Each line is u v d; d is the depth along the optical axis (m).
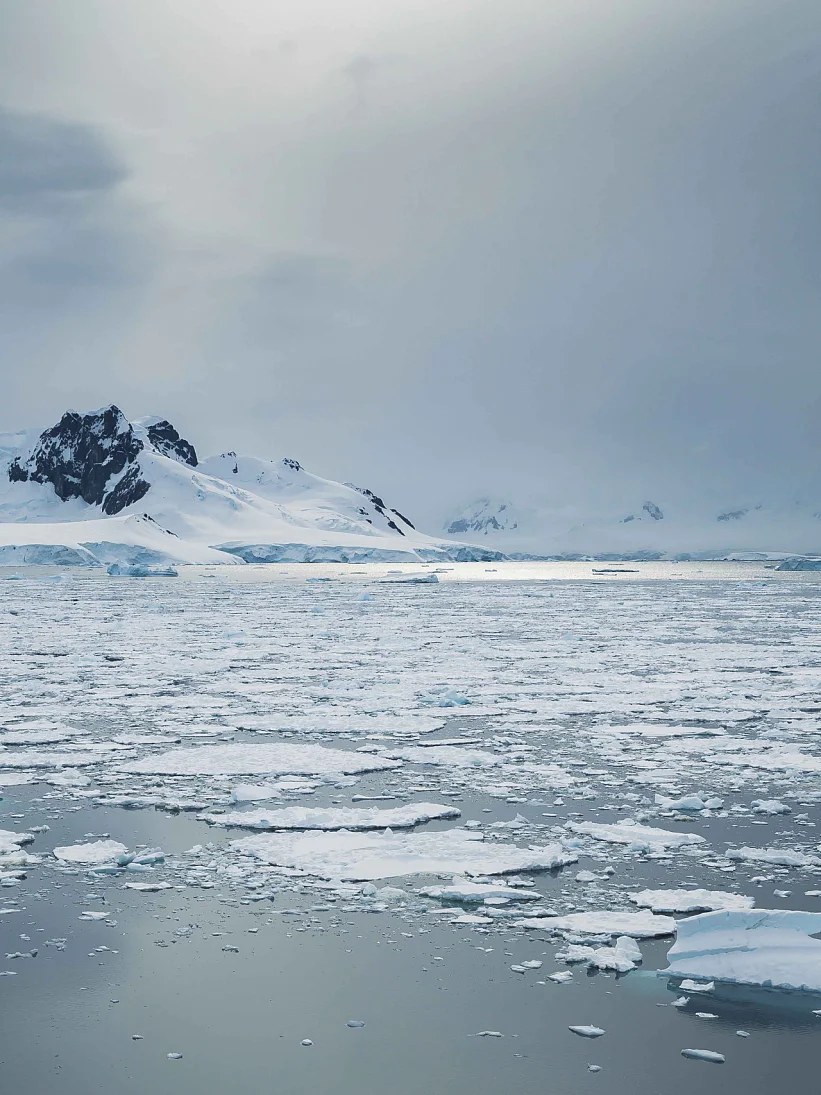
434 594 65.88
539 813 10.18
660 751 13.14
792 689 18.41
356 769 12.07
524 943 6.88
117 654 25.02
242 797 10.65
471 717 15.75
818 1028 5.73
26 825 9.70
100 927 7.13
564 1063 5.36
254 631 32.41
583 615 41.25
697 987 6.21
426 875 8.25
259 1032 5.68
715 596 61.28
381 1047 5.51
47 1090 5.11
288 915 7.38
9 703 17.06
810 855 8.70
